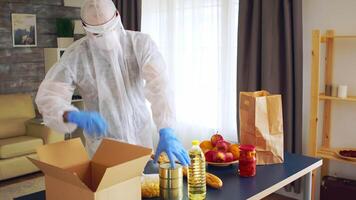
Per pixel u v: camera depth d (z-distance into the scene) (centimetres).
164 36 401
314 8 298
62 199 112
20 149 366
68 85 171
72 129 155
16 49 438
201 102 375
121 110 181
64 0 479
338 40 288
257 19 307
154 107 172
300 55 292
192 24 371
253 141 175
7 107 405
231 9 339
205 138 374
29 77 454
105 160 128
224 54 346
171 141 137
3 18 423
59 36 463
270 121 176
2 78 430
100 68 178
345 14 283
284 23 294
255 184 151
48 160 120
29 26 446
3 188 350
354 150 279
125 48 181
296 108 297
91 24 166
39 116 427
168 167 129
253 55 311
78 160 128
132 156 121
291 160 185
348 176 292
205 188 137
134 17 416
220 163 167
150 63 174
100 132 147
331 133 300
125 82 181
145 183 137
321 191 284
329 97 271
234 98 347
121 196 110
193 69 376
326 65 292
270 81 305
